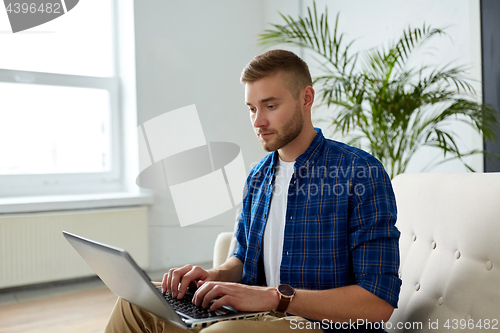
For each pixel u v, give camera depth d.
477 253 0.95
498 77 2.27
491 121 2.14
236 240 1.44
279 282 1.12
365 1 3.13
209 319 0.87
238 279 1.25
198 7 3.71
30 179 3.34
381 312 0.92
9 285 2.88
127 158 3.61
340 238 1.02
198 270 1.10
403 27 2.84
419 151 2.75
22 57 3.33
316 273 1.03
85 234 3.15
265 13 4.08
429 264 1.09
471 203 1.01
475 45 2.38
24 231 2.93
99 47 3.66
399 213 1.26
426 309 1.04
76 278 3.28
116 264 0.84
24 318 2.49
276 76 1.06
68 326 2.36
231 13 3.91
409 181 1.28
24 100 3.37
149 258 3.46
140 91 3.41
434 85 2.62
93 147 3.66
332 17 3.44
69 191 3.51
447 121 2.56
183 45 3.63
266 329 0.87
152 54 3.47
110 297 2.89
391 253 0.96
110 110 3.69
